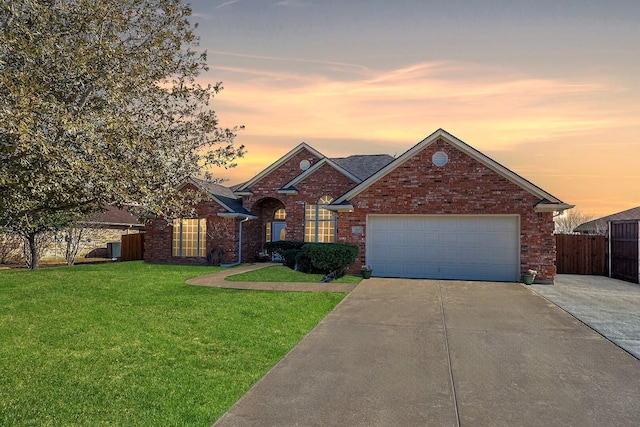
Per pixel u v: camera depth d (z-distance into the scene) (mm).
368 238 16625
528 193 15375
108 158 7531
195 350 6789
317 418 4441
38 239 20875
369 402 4863
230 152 10477
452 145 15945
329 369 5969
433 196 16062
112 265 20375
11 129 6203
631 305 10938
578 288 14156
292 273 16594
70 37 8414
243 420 4391
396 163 16297
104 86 8109
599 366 6168
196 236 21453
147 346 6906
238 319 8789
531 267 15273
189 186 19734
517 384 5449
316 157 22703
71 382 5359
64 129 6797
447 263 16078
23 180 6652
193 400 4934
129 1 9289
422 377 5672
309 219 22000
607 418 4500
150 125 9391
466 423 4363
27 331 7523
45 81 7652
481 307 10414
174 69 9789
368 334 7867
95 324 8109
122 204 8406
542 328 8391
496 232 15734
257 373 5895
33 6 7555
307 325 8602
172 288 12523
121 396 4988
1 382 5312
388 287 13500
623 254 16797
